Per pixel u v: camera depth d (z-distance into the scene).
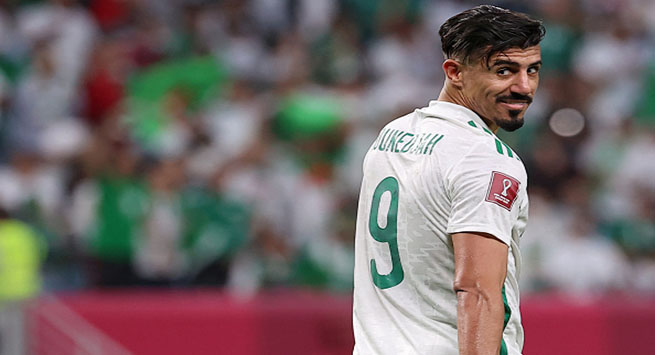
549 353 25.42
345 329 25.22
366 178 11.45
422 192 10.53
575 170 35.81
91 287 29.75
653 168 37.25
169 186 30.67
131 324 24.69
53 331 24.42
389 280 10.91
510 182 10.17
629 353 25.59
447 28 10.91
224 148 34.53
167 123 36.00
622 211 35.44
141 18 42.34
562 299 26.06
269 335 24.97
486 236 9.97
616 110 40.44
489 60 10.48
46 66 38.97
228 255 29.84
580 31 43.34
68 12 41.25
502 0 44.31
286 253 29.52
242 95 38.25
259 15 43.28
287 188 32.56
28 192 32.28
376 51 42.34
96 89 38.22
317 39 42.09
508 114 10.59
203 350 24.81
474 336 9.76
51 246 30.56
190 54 41.53
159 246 29.73
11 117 37.59
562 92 39.62
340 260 29.09
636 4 44.88
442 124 10.78
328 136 35.16
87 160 32.03
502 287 10.11
